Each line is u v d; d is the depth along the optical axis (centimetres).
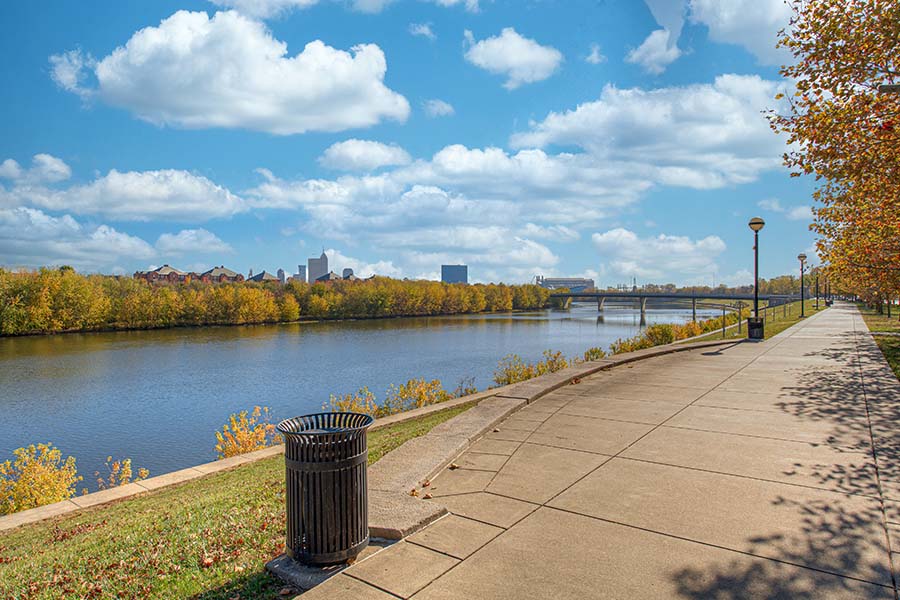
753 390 1041
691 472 603
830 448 671
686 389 1062
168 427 2491
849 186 1480
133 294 8081
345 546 430
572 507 519
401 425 1154
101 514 780
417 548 445
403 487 564
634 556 425
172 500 788
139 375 3831
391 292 11825
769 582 384
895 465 604
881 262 1543
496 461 660
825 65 1182
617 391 1052
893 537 441
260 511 619
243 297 9100
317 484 425
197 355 4950
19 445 2236
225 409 2806
